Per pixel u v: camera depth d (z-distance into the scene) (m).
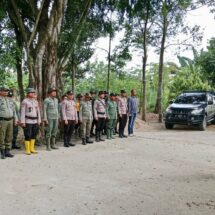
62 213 6.07
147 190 7.43
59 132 14.21
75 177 8.38
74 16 16.66
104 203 6.60
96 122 13.78
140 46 23.67
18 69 15.90
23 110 11.12
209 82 29.33
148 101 37.50
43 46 13.91
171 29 24.61
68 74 26.50
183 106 19.05
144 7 16.91
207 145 13.60
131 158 10.76
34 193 7.11
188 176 8.65
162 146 13.08
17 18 14.07
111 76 39.50
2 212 6.09
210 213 6.13
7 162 9.88
